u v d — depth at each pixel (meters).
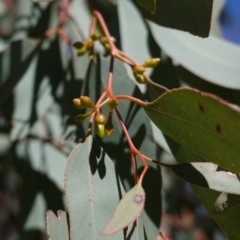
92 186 0.41
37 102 0.63
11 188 0.95
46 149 0.69
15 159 0.70
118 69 0.49
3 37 0.71
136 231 0.40
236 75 0.57
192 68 0.57
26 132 0.62
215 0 0.60
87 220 0.40
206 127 0.37
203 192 0.45
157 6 0.45
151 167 0.47
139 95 0.48
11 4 0.84
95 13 0.54
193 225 0.98
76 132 0.50
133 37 0.60
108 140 0.48
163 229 0.94
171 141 0.48
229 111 0.35
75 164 0.41
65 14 0.64
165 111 0.40
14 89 0.62
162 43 0.58
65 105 0.54
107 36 0.51
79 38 0.65
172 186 0.89
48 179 0.69
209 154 0.38
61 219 0.40
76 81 0.54
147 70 0.57
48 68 0.63
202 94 0.36
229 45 0.58
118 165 0.47
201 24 0.44
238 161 0.37
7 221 1.02
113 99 0.41
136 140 0.47
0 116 0.70
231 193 0.40
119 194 0.41
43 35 0.62
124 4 0.61
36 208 0.68
